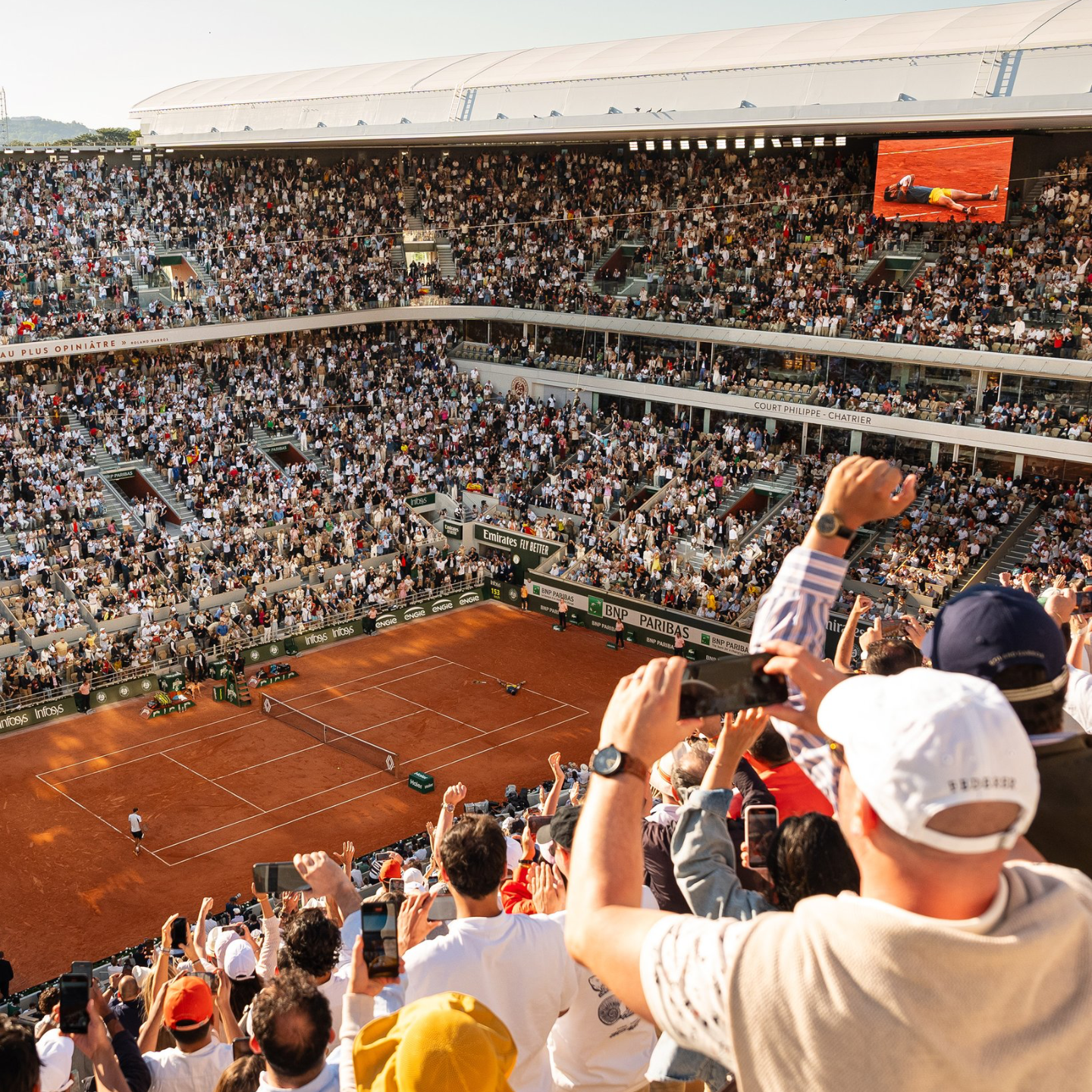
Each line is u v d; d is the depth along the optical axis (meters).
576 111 60.78
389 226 71.81
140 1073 7.21
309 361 67.38
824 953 2.60
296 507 57.88
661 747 3.29
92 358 62.53
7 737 43.38
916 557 48.41
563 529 57.84
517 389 66.81
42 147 68.50
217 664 48.84
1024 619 3.53
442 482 62.44
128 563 51.25
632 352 62.62
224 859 34.91
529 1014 5.68
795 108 50.94
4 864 34.56
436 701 47.06
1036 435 46.78
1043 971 2.53
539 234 68.56
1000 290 51.22
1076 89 44.91
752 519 55.66
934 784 2.53
